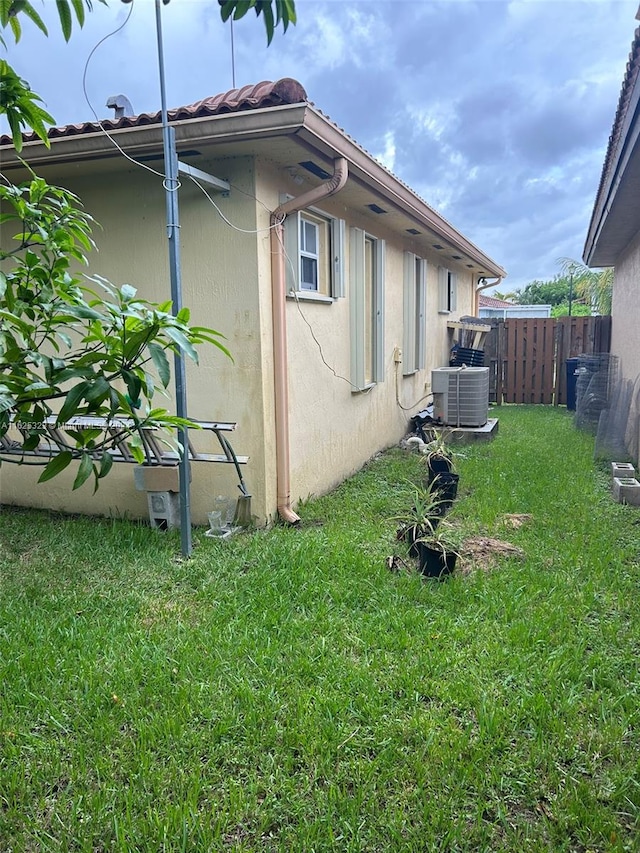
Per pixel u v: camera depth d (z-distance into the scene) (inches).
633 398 275.1
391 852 70.4
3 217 80.9
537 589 136.0
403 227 291.3
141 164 163.5
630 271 310.2
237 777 81.8
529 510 198.8
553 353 498.6
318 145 160.2
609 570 147.6
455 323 446.9
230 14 62.9
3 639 117.2
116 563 157.4
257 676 103.6
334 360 235.6
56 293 69.5
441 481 208.1
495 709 93.4
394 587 139.0
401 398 333.1
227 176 172.7
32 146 165.8
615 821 74.7
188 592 139.5
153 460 161.8
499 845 71.9
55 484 209.5
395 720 91.9
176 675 104.0
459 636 116.0
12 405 52.3
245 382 180.2
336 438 240.1
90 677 102.5
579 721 92.0
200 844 70.6
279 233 179.8
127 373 54.6
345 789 79.4
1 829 73.8
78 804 76.7
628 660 108.7
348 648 113.2
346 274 241.9
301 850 70.3
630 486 207.9
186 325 60.6
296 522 189.5
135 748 86.5
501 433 354.6
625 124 158.7
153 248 184.1
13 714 94.4
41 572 153.1
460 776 81.0
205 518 189.9
